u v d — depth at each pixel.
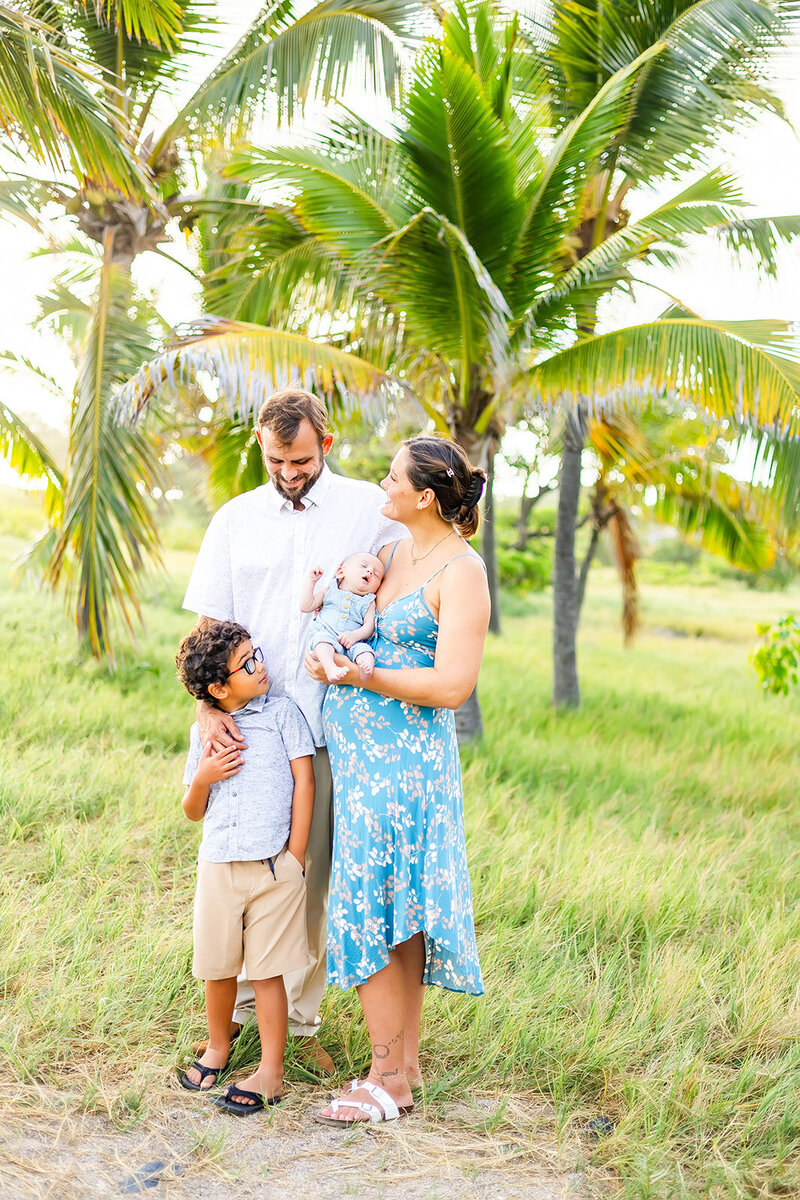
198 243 8.48
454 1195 2.23
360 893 2.50
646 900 3.93
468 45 5.76
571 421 7.51
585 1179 2.33
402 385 6.25
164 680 7.71
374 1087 2.52
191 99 7.12
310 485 2.73
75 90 5.00
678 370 5.68
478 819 4.89
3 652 8.02
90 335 6.80
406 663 2.56
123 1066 2.65
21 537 18.62
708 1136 2.53
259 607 2.75
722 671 14.04
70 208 7.29
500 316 5.46
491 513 12.51
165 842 4.29
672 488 10.83
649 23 6.32
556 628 9.43
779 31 5.97
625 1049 2.88
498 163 5.53
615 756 7.13
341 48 6.80
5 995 2.88
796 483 6.07
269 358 5.56
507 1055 2.84
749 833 5.25
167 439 7.90
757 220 6.52
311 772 2.65
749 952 3.56
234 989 2.66
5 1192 2.07
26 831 4.20
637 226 6.24
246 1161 2.31
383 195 6.24
